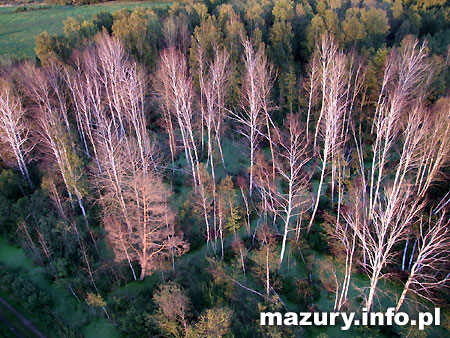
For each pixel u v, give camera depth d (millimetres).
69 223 35094
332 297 30938
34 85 41312
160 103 44125
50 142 37531
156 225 31219
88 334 28078
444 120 33219
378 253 25844
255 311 28781
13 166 39156
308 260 33469
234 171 44000
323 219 37562
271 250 32281
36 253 31766
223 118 46688
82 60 46938
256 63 39656
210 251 34594
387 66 39344
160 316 26172
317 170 43781
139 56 51688
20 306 29625
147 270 31281
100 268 31828
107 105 48500
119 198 33406
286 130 47281
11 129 37344
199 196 36469
